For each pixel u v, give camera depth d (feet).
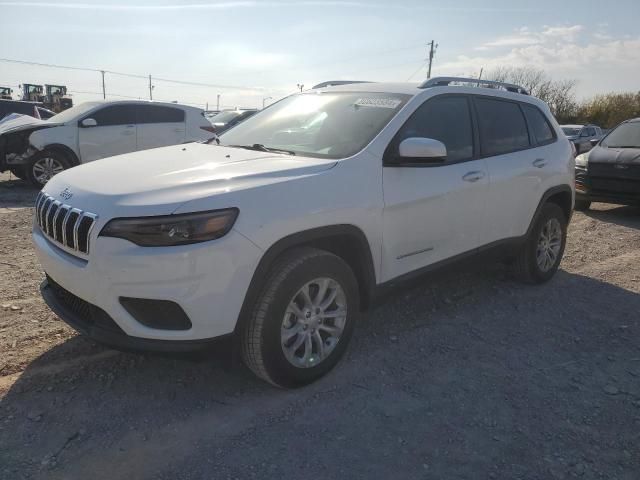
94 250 8.59
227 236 8.62
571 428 9.39
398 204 11.26
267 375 9.69
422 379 10.84
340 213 10.11
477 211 13.47
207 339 8.79
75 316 9.57
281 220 9.20
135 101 36.32
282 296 9.36
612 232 24.75
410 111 12.16
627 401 10.31
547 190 15.94
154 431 8.89
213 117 55.26
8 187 34.37
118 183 9.42
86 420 9.10
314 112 13.29
